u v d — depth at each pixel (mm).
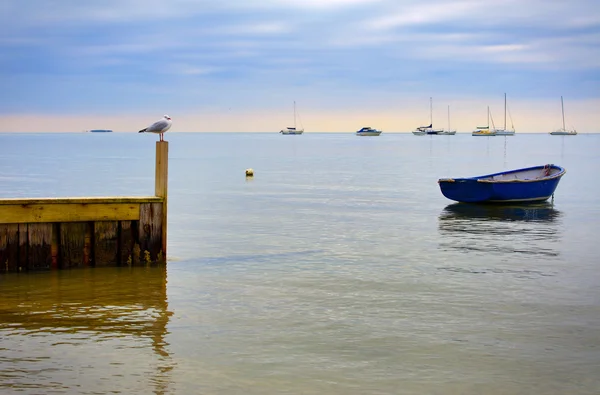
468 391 10000
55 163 75562
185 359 11070
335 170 67062
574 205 34656
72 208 16531
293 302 14633
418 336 12375
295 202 35844
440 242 22734
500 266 18609
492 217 29844
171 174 59375
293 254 20281
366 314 13750
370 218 29188
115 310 13789
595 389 10125
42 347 11516
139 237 17297
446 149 141500
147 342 11867
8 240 16047
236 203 35125
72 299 14492
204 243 22125
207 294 15203
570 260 19531
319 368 10773
